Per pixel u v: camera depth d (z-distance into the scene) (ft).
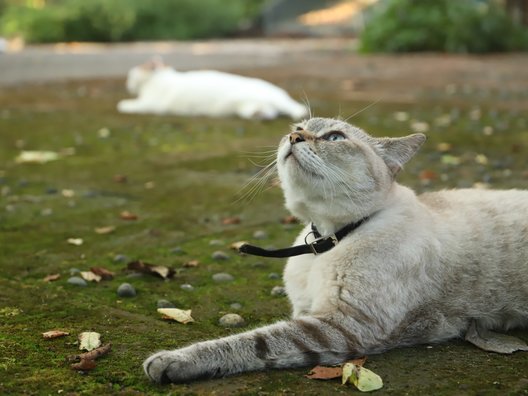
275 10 28.81
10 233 4.67
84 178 6.13
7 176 6.16
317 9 29.35
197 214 5.13
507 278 3.39
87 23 25.85
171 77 9.85
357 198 3.29
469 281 3.34
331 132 3.40
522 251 3.43
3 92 12.01
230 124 8.75
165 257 4.28
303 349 2.96
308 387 2.82
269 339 2.94
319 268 3.25
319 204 3.34
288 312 3.53
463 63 15.65
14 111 9.81
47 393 2.76
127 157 6.97
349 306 3.07
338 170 3.28
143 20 26.68
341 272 3.15
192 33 27.30
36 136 8.00
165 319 3.43
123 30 26.11
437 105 10.01
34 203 5.34
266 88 9.36
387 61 16.56
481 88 11.84
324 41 24.75
